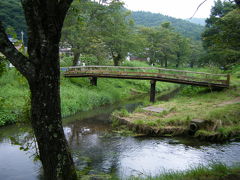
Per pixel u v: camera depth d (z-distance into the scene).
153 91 18.78
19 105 12.73
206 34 34.31
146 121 10.77
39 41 3.76
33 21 3.73
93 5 24.34
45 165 4.07
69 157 4.27
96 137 9.89
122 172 6.34
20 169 6.60
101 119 13.87
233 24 7.17
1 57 4.51
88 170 6.44
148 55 49.00
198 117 10.45
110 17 26.44
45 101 3.87
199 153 7.76
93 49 25.72
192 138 9.43
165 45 48.38
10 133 10.17
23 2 3.71
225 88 17.95
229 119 10.10
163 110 12.49
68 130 11.20
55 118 4.00
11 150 8.07
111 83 28.44
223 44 7.45
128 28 33.81
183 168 6.55
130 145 8.74
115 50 30.50
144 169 6.56
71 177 4.20
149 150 8.17
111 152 8.01
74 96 17.94
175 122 10.41
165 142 9.03
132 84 31.44
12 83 16.14
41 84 3.82
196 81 17.95
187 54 54.28
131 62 42.25
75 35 23.72
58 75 3.99
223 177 4.45
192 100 16.16
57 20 3.73
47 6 3.57
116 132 10.66
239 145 8.48
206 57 32.16
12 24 36.97
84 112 16.27
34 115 3.94
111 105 19.78
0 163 7.00
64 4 3.71
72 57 31.75
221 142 8.85
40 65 3.80
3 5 37.50
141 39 33.69
